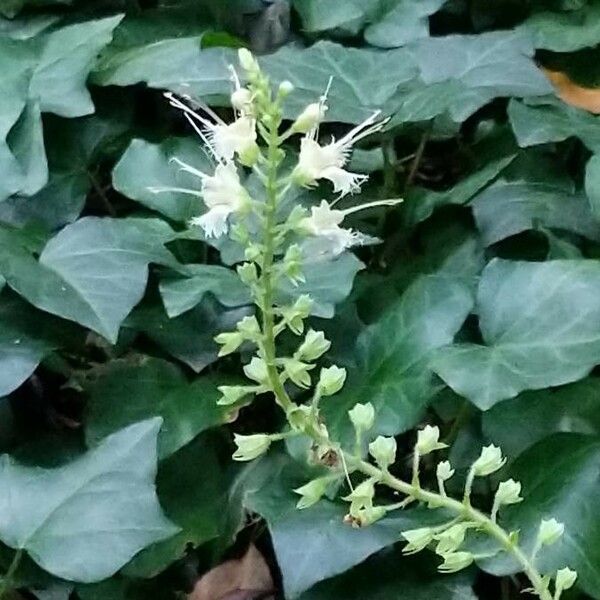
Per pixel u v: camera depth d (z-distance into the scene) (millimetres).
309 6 638
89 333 558
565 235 572
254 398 550
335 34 645
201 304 546
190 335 544
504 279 521
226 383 537
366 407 437
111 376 541
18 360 520
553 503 491
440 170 638
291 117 580
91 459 497
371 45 639
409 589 496
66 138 604
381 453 437
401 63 609
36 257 542
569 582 439
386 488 525
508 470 506
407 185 616
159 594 528
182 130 637
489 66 607
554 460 501
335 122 602
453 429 528
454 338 530
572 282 516
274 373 437
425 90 582
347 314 550
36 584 505
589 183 548
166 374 542
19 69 586
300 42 653
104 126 610
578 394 525
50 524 488
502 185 583
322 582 498
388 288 559
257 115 428
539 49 646
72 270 527
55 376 572
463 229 583
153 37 648
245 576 530
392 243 592
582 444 503
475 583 515
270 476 532
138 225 546
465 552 443
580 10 653
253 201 431
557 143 597
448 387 521
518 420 522
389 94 596
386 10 642
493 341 515
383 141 597
